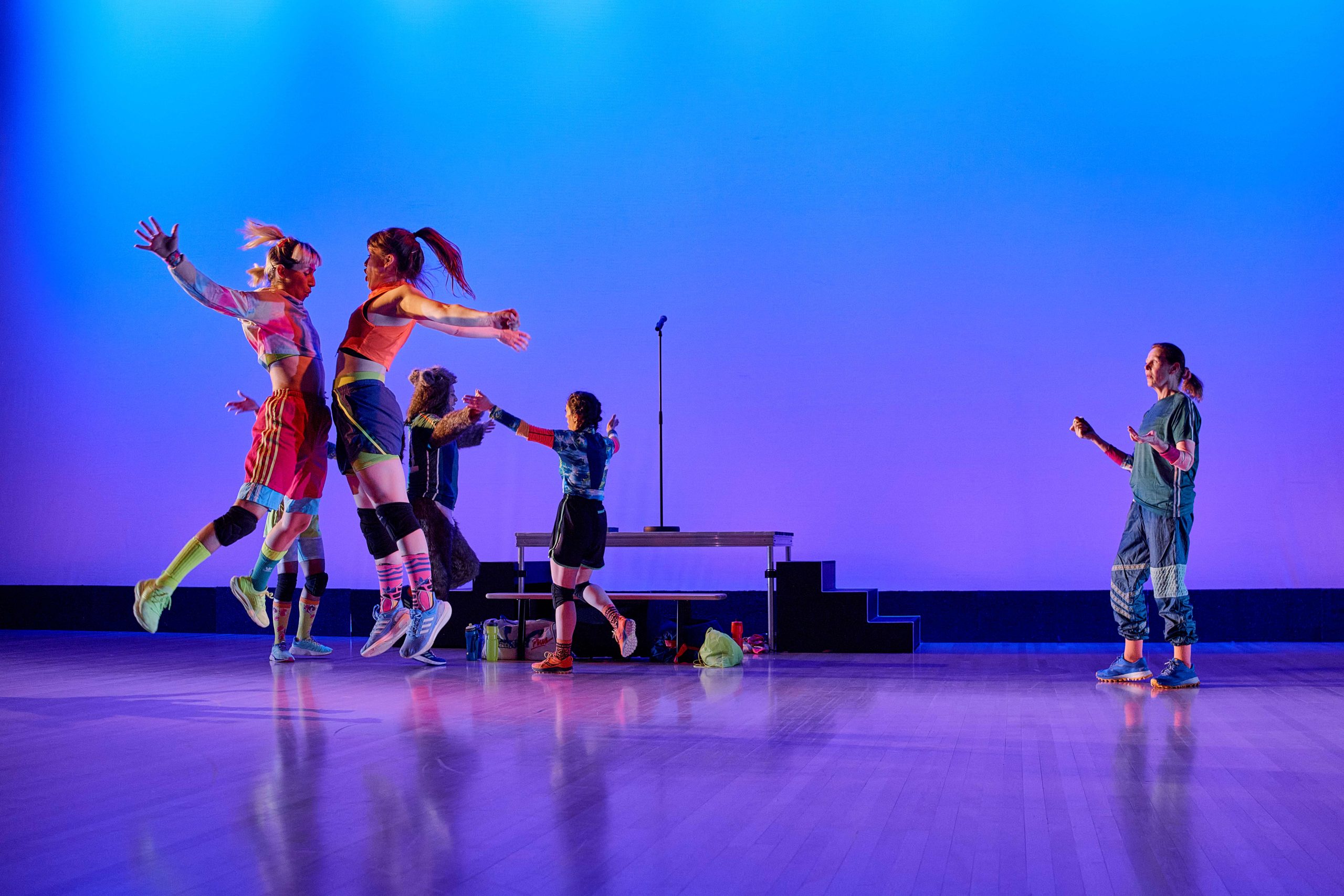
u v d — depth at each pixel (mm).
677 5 7949
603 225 7957
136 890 1934
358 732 3613
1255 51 6996
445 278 8195
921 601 7289
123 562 8625
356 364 3799
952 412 7316
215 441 8523
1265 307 6898
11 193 9086
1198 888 1891
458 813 2461
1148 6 7160
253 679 5266
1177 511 4727
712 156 7801
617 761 3068
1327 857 2068
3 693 4711
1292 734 3469
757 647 6406
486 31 8312
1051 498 7145
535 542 6555
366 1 8555
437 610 3982
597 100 8047
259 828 2338
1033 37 7324
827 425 7496
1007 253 7277
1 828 2352
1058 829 2279
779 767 2955
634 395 7809
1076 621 7062
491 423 5973
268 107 8703
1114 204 7137
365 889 1924
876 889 1903
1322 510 6773
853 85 7586
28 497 8844
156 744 3379
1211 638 6918
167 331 8688
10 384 8945
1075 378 7145
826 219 7578
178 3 8945
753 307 7656
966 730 3582
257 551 8297
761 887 1917
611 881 1959
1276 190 6914
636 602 6422
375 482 3822
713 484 7637
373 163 8445
